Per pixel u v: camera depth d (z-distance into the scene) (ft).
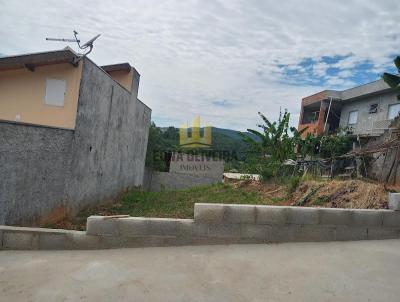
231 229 11.72
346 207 15.70
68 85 19.66
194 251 10.95
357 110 51.44
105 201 26.40
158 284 8.34
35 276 8.87
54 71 19.84
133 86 31.68
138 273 9.05
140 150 37.96
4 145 13.30
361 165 33.14
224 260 10.08
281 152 32.35
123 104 28.81
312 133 50.52
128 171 33.45
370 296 7.70
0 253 10.77
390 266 9.58
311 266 9.57
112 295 7.73
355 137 44.55
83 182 21.30
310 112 65.62
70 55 19.16
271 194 22.75
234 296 7.72
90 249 11.20
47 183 16.66
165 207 23.06
